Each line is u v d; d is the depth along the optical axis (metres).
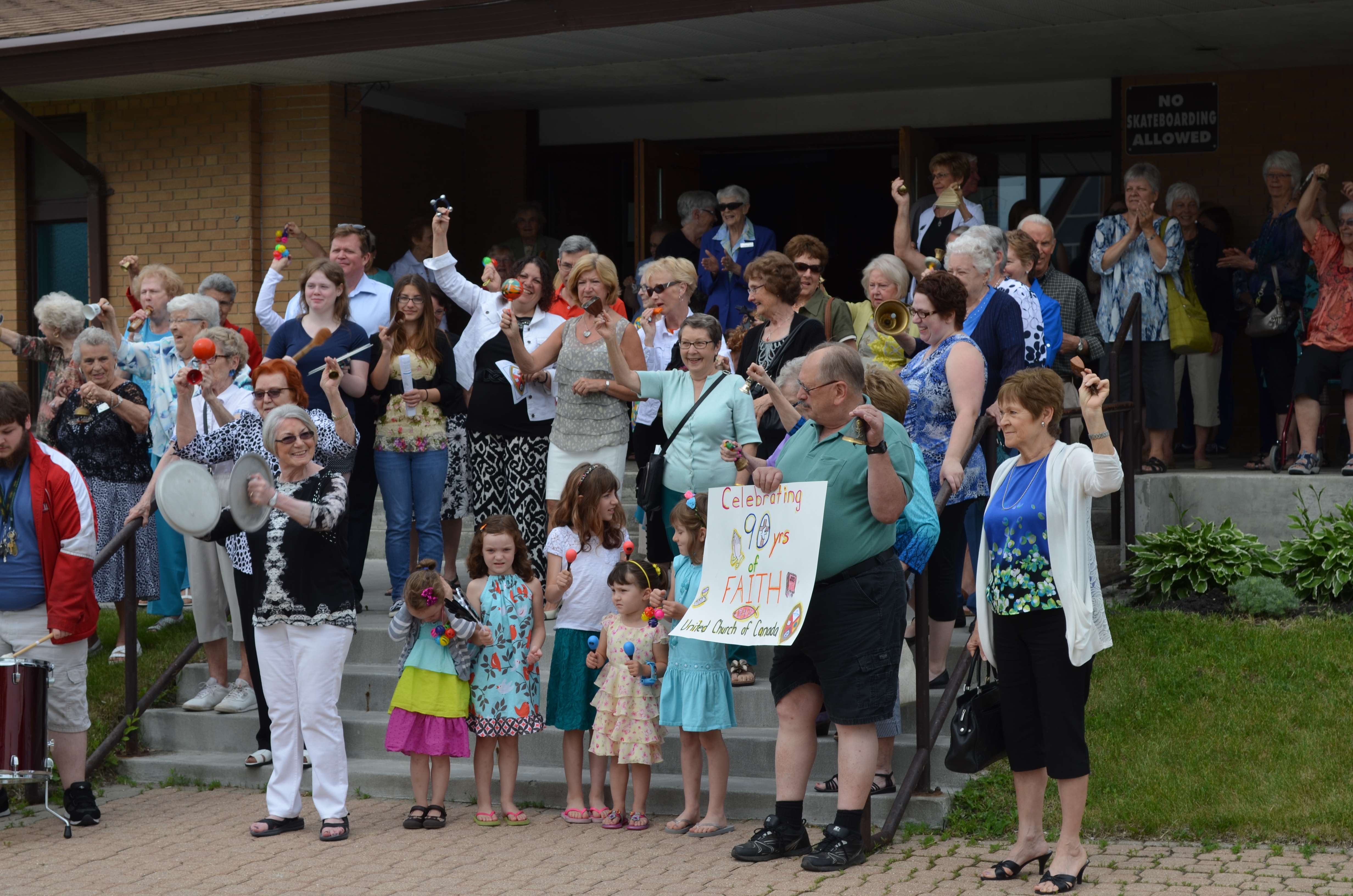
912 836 5.83
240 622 7.32
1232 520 8.55
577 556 6.31
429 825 6.19
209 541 6.16
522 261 8.05
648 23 8.78
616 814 6.12
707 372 6.75
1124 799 5.76
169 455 6.66
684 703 5.89
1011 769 5.61
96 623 6.50
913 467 5.34
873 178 12.80
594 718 6.27
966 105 11.93
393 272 11.48
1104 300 9.16
